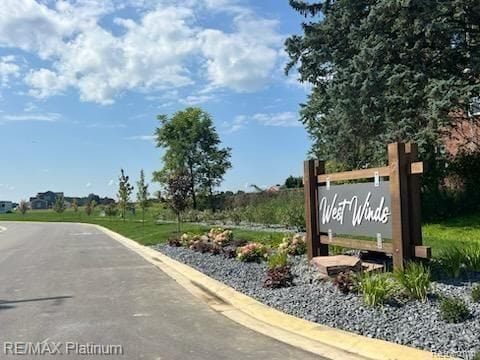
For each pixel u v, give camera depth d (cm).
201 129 5212
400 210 827
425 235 1606
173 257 1628
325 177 1049
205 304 901
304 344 625
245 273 1151
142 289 1075
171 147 5191
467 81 1745
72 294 1030
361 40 1872
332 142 2038
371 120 1831
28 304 934
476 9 1705
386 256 1011
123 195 5122
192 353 604
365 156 1998
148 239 2414
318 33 2009
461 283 790
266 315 772
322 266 927
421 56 1808
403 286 733
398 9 1711
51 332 721
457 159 1997
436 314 651
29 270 1448
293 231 2053
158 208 5412
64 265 1555
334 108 1938
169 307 880
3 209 11775
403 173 835
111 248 2189
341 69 1900
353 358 561
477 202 1947
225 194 5034
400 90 1736
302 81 2152
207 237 1845
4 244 2638
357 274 839
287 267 998
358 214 944
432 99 1633
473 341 549
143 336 688
